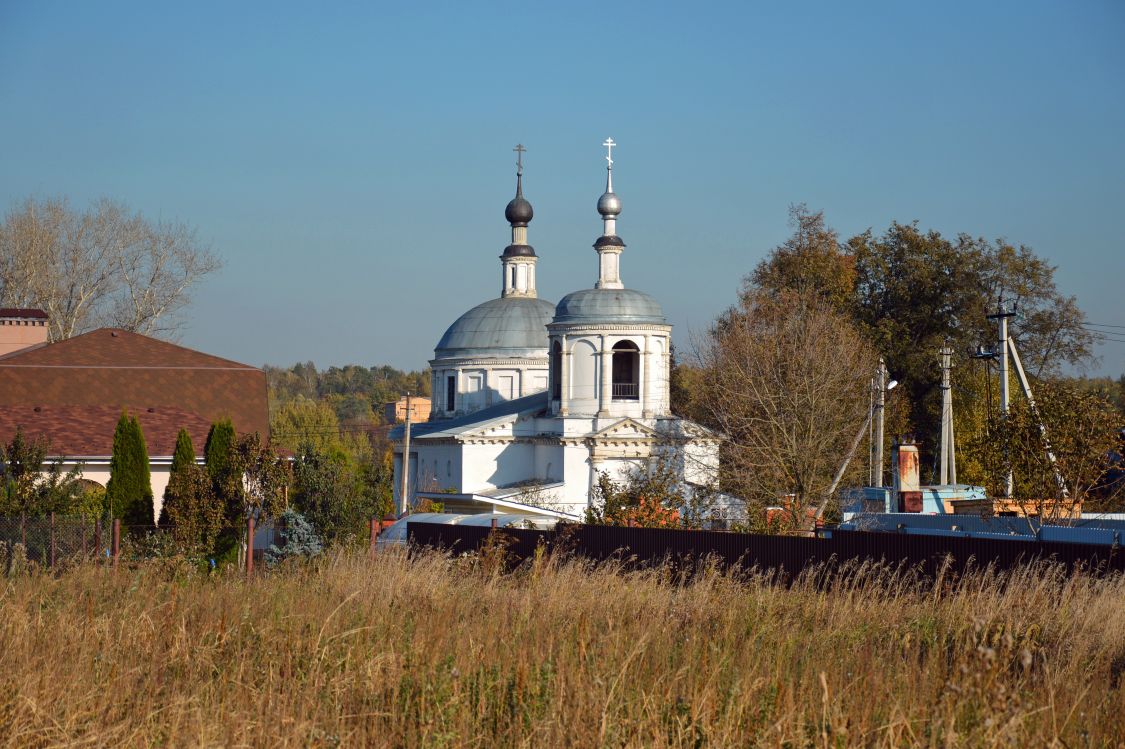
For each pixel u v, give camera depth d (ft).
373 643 52.44
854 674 46.65
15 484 123.13
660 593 66.85
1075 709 41.11
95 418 162.50
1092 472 113.70
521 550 106.11
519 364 303.27
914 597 68.80
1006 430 114.93
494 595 66.28
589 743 38.73
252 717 42.01
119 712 43.29
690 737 39.27
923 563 78.95
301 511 155.84
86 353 201.67
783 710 40.32
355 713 43.32
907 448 145.59
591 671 44.75
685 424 242.17
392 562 74.95
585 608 61.41
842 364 213.46
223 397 200.85
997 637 49.96
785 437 194.80
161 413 167.43
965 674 38.65
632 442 243.81
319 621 56.49
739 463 198.18
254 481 131.64
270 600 65.16
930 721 38.63
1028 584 64.44
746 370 216.33
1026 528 110.83
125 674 46.96
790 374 203.10
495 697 43.34
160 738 40.42
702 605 62.85
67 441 153.89
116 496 136.26
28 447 127.75
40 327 231.71
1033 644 51.60
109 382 196.34
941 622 57.93
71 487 127.65
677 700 41.04
